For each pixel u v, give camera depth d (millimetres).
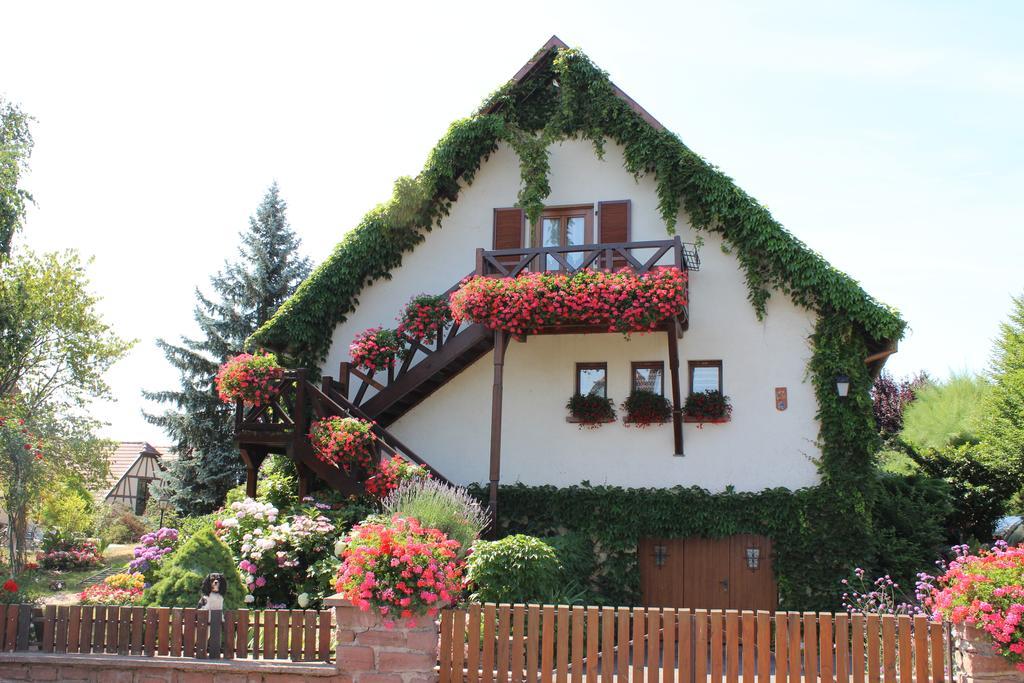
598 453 14320
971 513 18453
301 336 15461
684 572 13539
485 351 15109
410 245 15875
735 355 14016
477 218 15719
